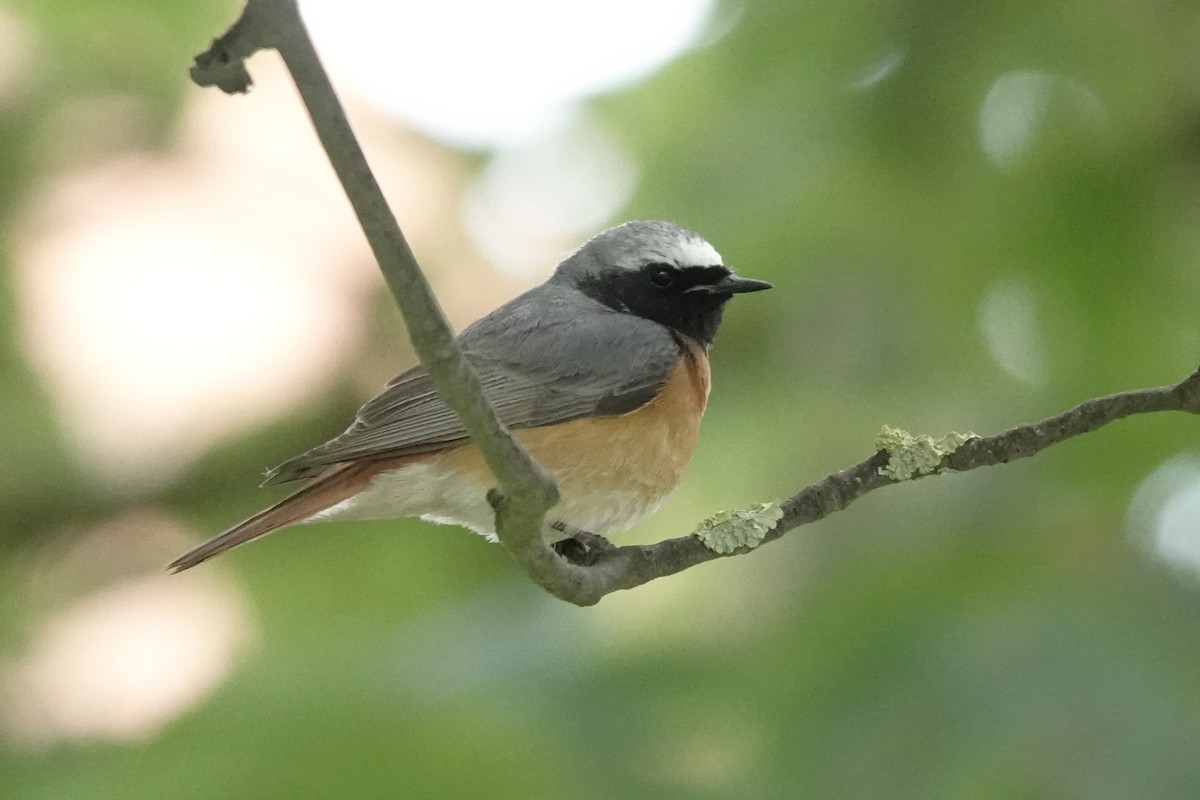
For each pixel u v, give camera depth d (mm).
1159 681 7492
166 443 14359
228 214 14969
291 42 4141
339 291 14711
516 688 7980
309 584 11516
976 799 7191
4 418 14336
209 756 7836
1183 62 10773
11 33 13609
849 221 11344
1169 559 8766
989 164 11109
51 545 14422
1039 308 11148
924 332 11773
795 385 12391
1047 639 7715
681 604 11859
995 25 10875
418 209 14375
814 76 11352
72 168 14742
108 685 12180
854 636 8016
